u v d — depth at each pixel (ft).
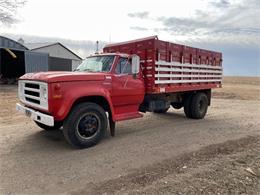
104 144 18.33
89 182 12.35
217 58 32.50
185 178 12.71
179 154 16.17
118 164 14.55
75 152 16.61
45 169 13.89
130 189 11.60
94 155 16.02
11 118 28.14
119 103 20.18
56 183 12.26
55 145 18.15
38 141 19.10
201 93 29.71
